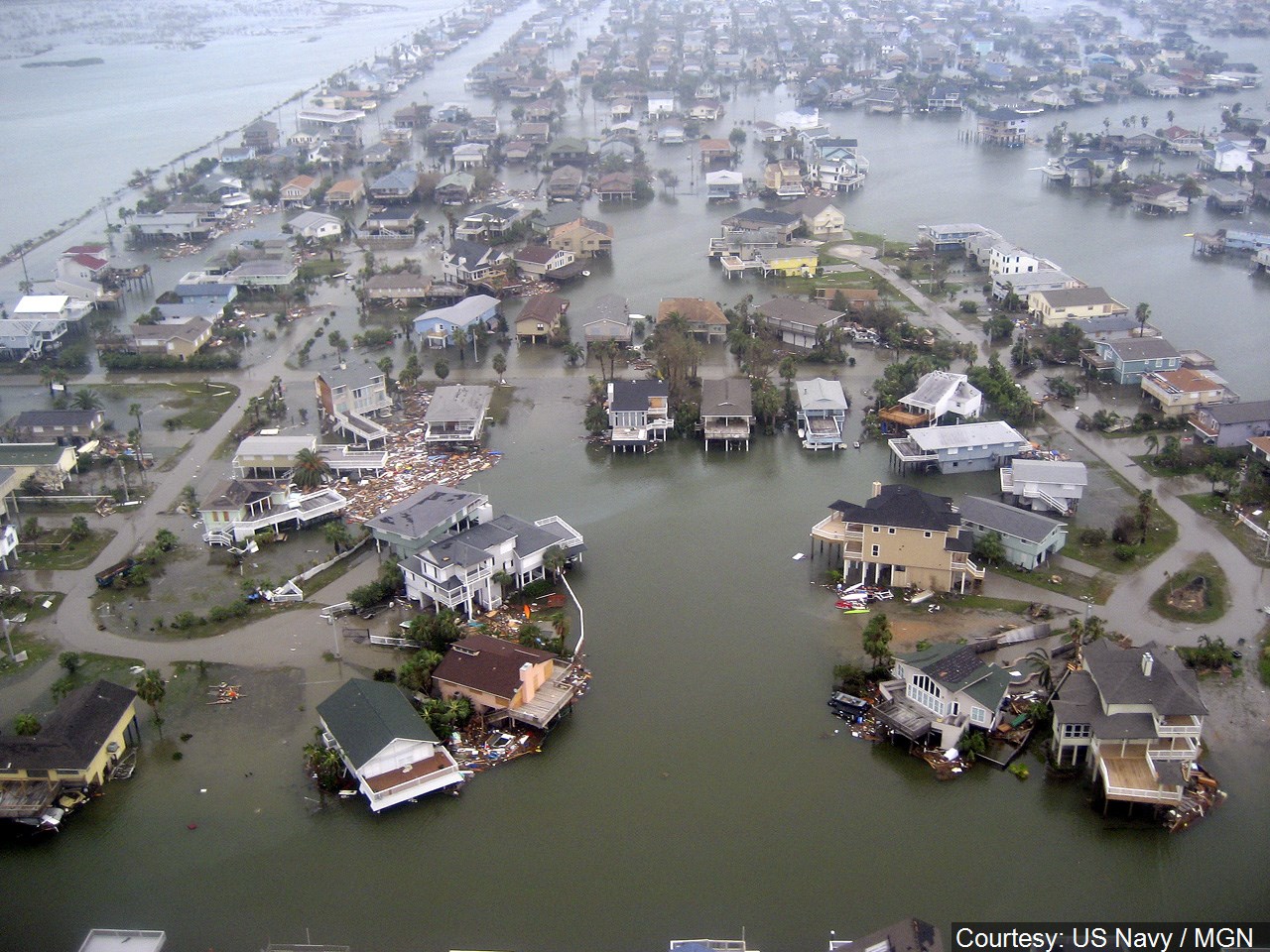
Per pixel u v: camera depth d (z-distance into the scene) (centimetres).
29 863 6575
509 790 7056
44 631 8788
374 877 6431
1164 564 9288
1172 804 6631
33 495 10981
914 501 8938
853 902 6166
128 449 12019
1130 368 12812
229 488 10200
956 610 8719
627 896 6241
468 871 6456
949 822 6712
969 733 7288
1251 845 6475
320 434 12306
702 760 7262
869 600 8912
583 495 10850
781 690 7906
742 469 11362
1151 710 6869
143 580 9356
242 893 6328
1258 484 10306
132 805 6975
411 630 8350
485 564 8738
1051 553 9450
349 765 6962
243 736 7544
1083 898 6166
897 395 12419
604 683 8012
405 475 11288
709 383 12531
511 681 7588
